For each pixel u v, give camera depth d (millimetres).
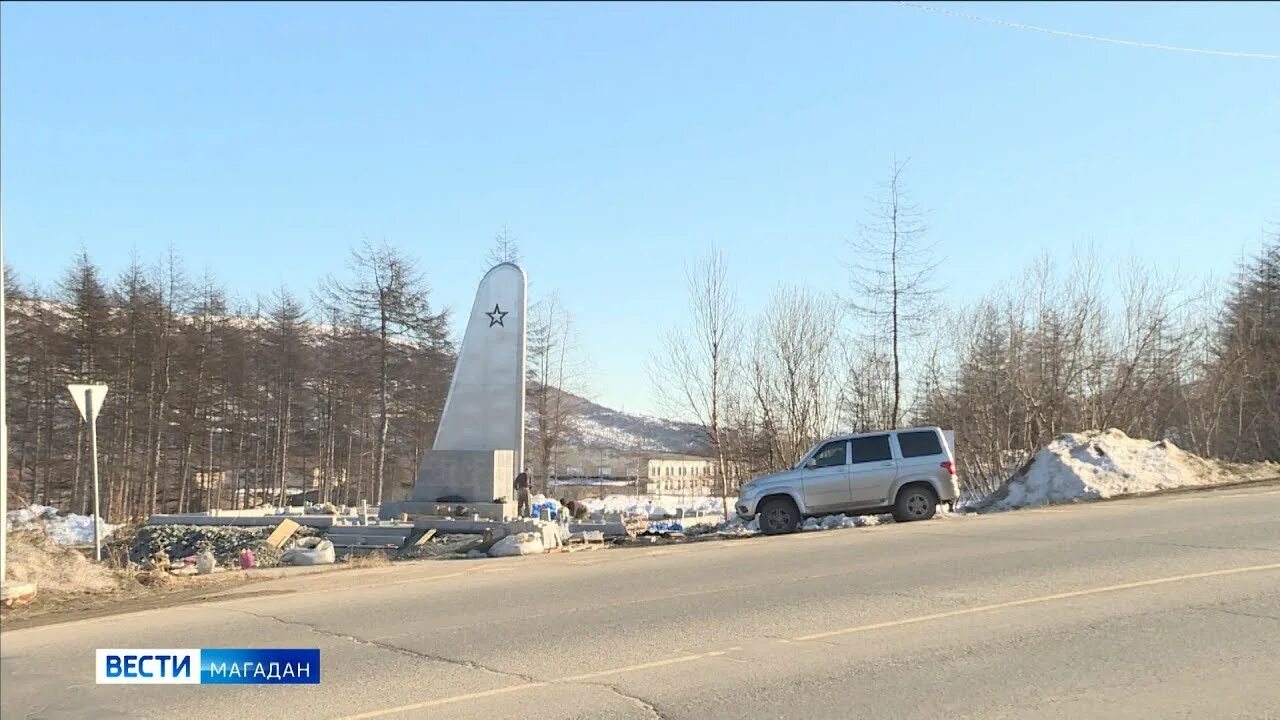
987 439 36219
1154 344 35531
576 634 8500
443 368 48156
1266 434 41750
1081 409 35531
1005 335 37406
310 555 18500
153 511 45531
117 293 45688
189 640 9008
